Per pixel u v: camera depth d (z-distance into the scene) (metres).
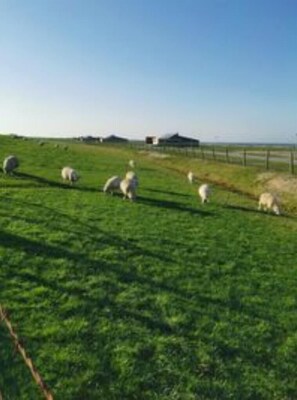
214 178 65.75
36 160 65.50
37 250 22.73
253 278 22.20
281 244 28.81
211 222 33.00
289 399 13.88
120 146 167.38
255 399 13.70
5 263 20.64
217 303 19.06
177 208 36.88
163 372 14.23
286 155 102.12
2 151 73.00
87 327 16.08
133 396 13.09
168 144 191.38
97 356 14.58
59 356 14.32
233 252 25.97
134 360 14.53
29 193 38.16
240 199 45.88
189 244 26.56
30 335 15.20
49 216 30.11
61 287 18.84
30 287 18.58
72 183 45.75
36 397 12.62
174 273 21.66
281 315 18.64
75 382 13.33
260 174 58.84
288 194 48.75
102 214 31.98
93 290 18.84
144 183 51.06
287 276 22.89
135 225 29.70
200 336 16.41
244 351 15.88
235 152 115.25
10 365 13.70
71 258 22.12
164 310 17.89
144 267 22.03
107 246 24.53
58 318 16.45
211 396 13.50
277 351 16.12
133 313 17.42
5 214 29.75
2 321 15.80
